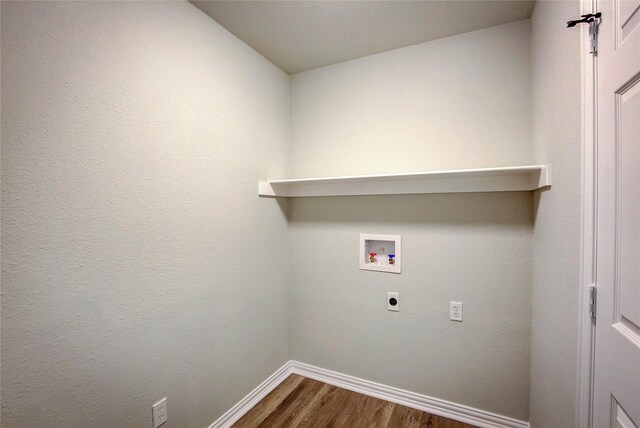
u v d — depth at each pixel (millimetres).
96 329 1118
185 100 1465
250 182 1897
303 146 2258
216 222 1645
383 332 1992
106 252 1146
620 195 761
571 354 1020
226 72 1716
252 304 1918
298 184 2176
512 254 1668
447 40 1816
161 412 1354
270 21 1649
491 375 1721
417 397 1892
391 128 1970
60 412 1020
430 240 1855
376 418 1789
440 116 1837
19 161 914
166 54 1372
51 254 990
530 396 1617
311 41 1854
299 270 2273
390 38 1827
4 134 883
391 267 1958
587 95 904
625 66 723
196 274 1527
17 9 905
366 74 2041
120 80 1186
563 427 1100
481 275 1736
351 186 2027
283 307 2230
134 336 1249
